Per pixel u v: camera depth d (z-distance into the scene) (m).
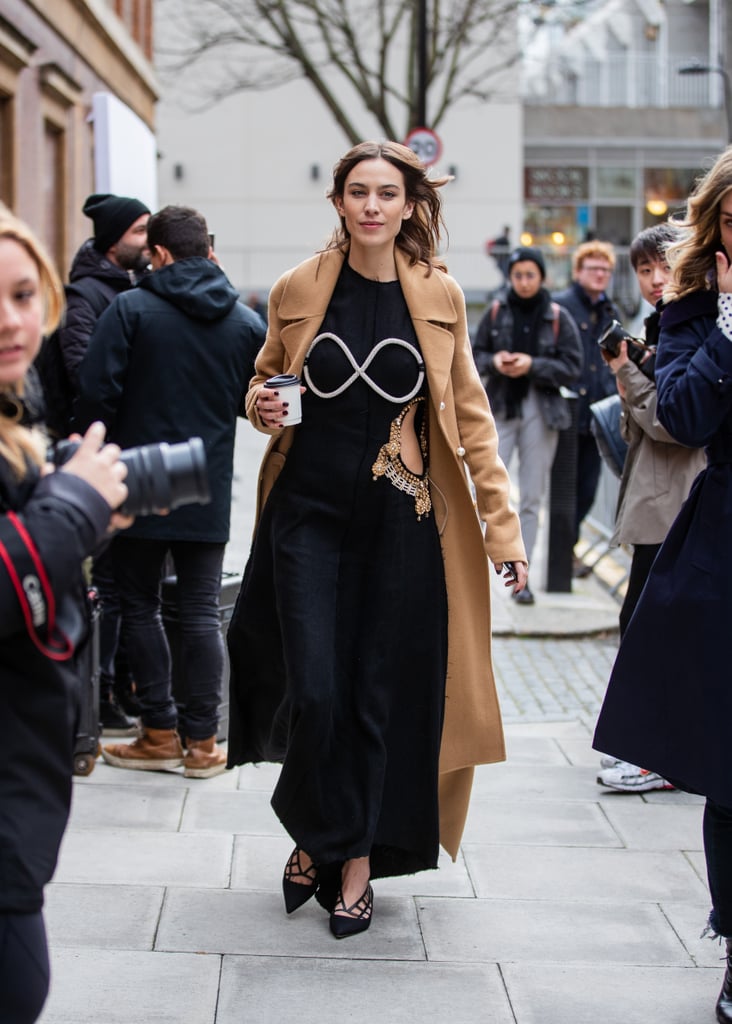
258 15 27.97
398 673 4.12
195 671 5.56
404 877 4.66
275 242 41.56
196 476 2.40
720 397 3.55
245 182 41.44
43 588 2.25
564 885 4.63
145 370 5.35
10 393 2.39
